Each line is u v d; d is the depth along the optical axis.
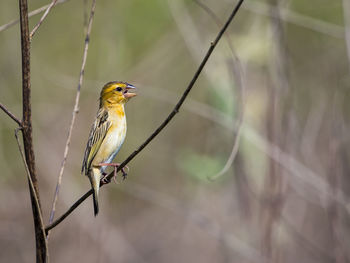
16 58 13.74
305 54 12.90
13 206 13.74
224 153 10.50
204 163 10.09
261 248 9.80
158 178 14.01
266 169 9.88
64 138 13.56
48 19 14.63
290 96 9.98
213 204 12.10
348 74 11.33
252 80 10.37
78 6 14.60
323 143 11.43
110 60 12.45
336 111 10.29
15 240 13.48
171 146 13.62
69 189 13.06
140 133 13.72
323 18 13.10
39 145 13.35
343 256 9.68
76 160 13.40
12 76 13.74
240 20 11.52
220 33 5.60
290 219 11.80
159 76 13.63
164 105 13.84
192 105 12.36
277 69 9.94
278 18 10.07
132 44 13.44
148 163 14.09
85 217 12.62
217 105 10.23
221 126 10.81
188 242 13.58
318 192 10.59
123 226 13.21
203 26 11.98
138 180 13.96
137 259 12.90
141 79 13.40
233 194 11.59
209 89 10.90
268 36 10.30
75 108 6.70
